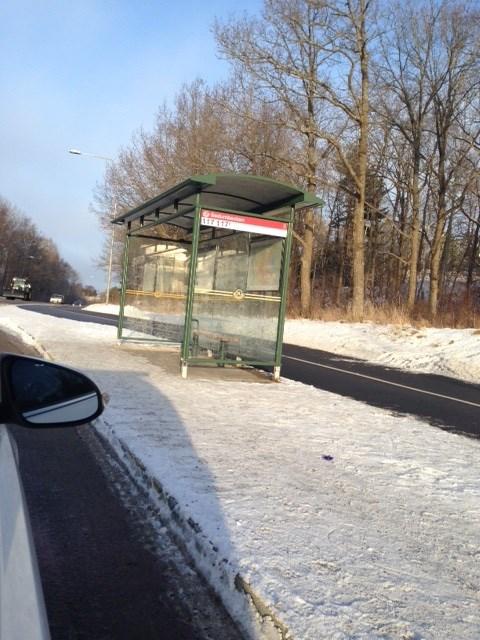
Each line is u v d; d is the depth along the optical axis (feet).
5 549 5.12
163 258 47.19
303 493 15.94
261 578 10.92
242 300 39.09
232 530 12.94
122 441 19.77
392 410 31.04
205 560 12.20
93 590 11.26
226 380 35.55
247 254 39.50
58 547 12.91
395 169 112.37
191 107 109.29
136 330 49.73
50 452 19.75
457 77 87.97
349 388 38.52
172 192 35.86
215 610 10.89
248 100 93.86
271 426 23.77
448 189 102.89
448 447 22.77
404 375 48.44
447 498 16.66
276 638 9.66
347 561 12.04
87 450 20.30
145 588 11.49
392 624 9.84
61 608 10.55
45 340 48.88
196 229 34.04
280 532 13.12
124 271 50.93
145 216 48.80
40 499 15.55
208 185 33.30
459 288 127.65
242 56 80.23
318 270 158.71
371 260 143.95
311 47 84.17
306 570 11.43
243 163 101.14
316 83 82.89
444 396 37.99
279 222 35.50
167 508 14.83
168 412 24.75
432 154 97.30
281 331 36.70
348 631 9.53
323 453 20.29
